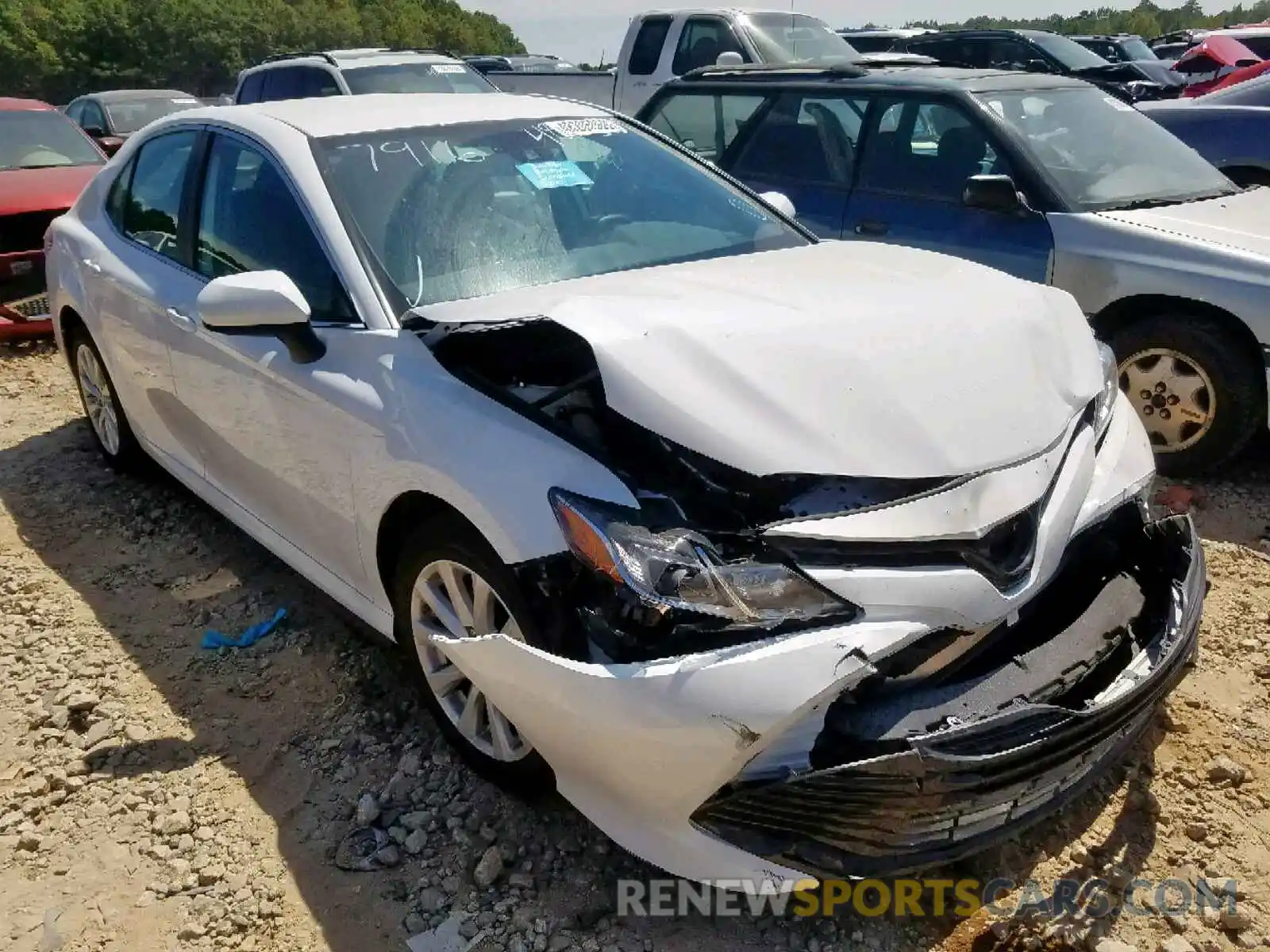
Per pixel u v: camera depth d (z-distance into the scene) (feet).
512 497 7.85
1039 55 43.80
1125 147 18.06
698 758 6.90
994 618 7.37
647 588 7.06
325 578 10.93
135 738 10.22
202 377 11.87
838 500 7.25
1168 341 15.26
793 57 34.35
